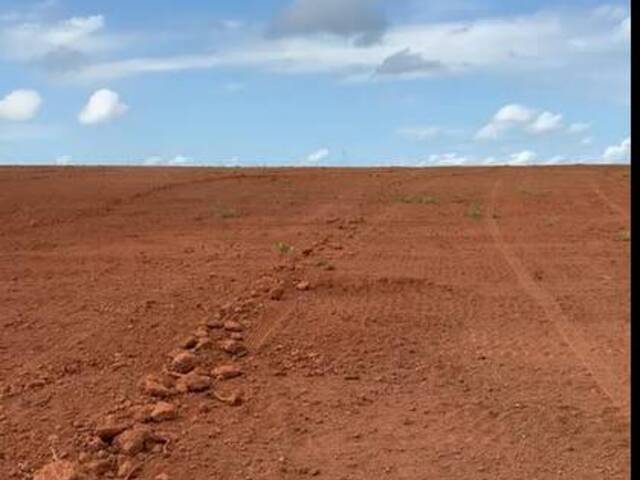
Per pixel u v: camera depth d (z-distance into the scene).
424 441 4.26
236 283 7.14
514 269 7.89
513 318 6.18
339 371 5.10
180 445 4.16
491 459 4.09
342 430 4.36
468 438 4.29
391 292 6.89
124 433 4.16
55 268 7.93
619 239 9.74
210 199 14.93
